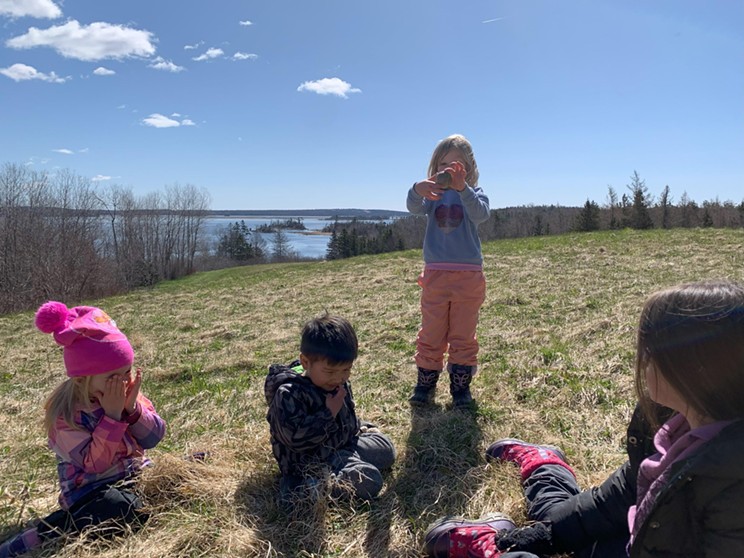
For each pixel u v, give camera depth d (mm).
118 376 2721
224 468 3113
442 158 3988
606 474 2842
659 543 1483
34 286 28625
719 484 1368
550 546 2197
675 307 1450
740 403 1396
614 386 4203
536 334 6117
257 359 6594
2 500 3096
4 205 29594
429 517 2646
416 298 10047
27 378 6895
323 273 17078
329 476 2777
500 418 3773
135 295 18938
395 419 3895
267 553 2393
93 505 2643
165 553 2414
